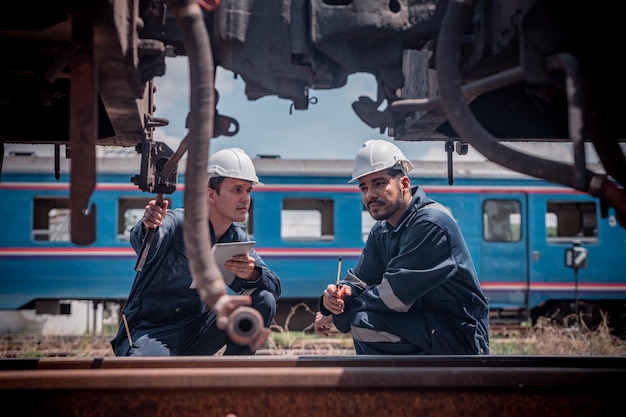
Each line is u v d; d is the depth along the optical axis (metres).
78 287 12.73
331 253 12.80
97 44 2.40
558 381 2.46
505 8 2.46
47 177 12.91
